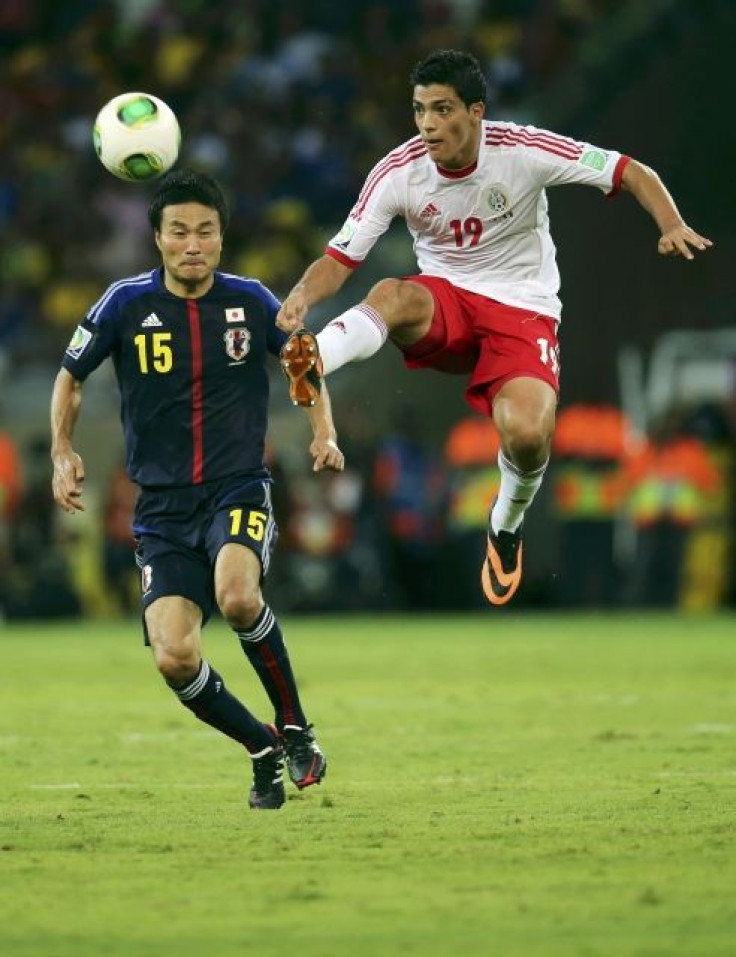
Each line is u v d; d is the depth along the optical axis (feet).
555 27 301.02
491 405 89.35
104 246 300.61
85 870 65.67
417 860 67.10
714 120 261.65
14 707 136.67
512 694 143.43
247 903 59.41
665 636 205.26
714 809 79.46
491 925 55.72
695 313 261.65
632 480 244.42
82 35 323.57
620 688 147.95
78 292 296.71
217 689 79.66
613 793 85.40
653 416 261.65
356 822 77.00
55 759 103.14
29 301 296.71
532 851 68.74
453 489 248.32
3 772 97.14
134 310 81.25
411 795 85.76
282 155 295.28
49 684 156.87
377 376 269.44
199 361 80.59
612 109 266.98
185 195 80.02
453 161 86.28
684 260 261.65
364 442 250.16
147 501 81.00
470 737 112.78
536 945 52.95
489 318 88.99
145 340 80.84
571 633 212.02
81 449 277.64
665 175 263.49
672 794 84.69
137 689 151.94
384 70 305.73
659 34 272.31
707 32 261.85
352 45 310.65
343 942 53.57
